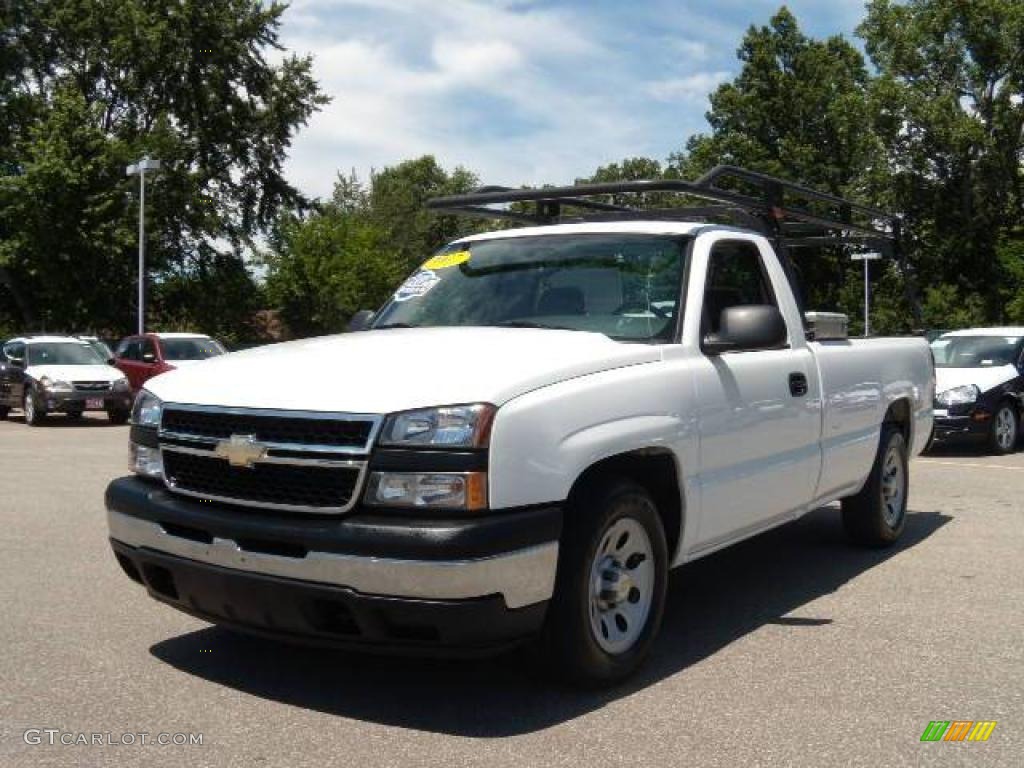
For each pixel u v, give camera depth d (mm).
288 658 4883
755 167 54188
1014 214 50562
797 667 4781
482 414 3857
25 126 43188
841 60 56969
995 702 4324
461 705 4270
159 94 46344
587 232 5660
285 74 48094
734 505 5227
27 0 43906
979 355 15352
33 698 4363
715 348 5055
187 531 4297
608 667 4375
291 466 4023
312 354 4582
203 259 47906
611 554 4453
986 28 48469
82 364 21984
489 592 3787
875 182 50812
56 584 6352
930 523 8547
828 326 6391
